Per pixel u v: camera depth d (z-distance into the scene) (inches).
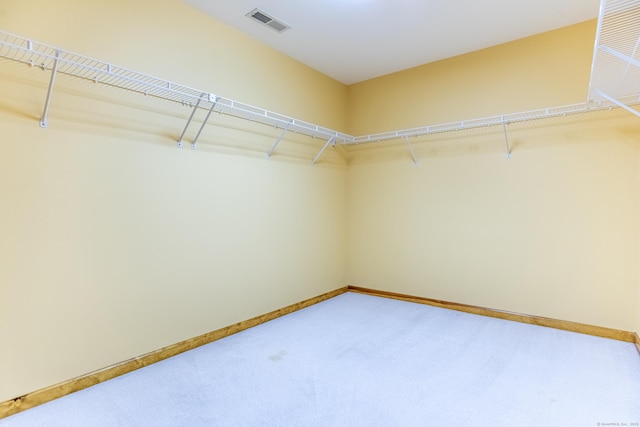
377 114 154.5
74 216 75.7
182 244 96.9
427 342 101.9
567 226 111.7
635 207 101.0
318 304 143.1
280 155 128.9
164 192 92.7
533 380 79.0
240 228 113.6
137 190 86.8
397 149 149.1
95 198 79.1
